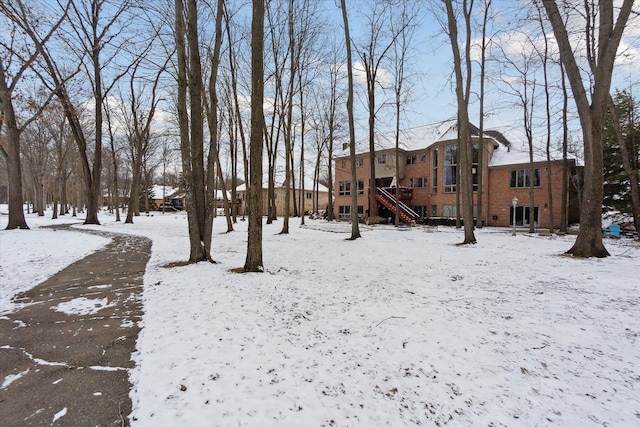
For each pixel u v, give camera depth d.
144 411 2.23
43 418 2.21
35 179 34.19
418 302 4.75
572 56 8.76
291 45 16.81
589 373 2.83
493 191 24.34
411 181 29.41
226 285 5.48
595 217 8.73
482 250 10.33
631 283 5.82
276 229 19.88
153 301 4.68
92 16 17.34
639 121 16.23
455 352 3.17
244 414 2.21
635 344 3.38
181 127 7.48
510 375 2.77
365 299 4.89
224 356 2.99
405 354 3.12
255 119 6.50
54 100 14.38
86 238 12.83
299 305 4.54
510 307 4.53
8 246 9.89
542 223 22.11
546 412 2.30
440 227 22.09
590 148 8.68
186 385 2.52
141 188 52.41
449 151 26.05
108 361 3.00
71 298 4.95
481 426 2.15
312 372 2.76
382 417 2.22
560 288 5.54
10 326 3.88
